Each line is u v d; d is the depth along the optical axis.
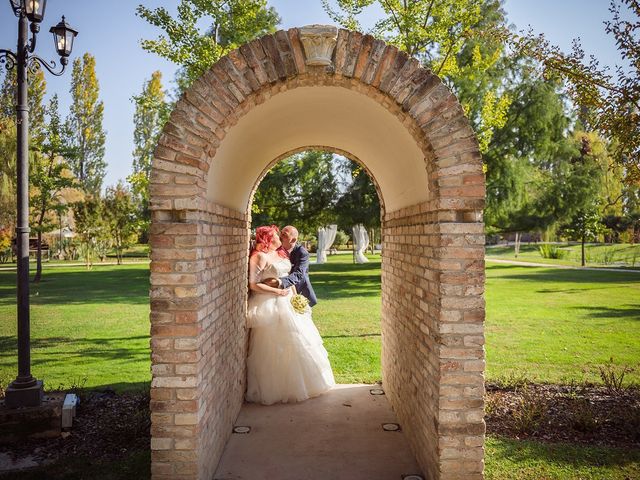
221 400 4.25
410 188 4.46
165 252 3.23
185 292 3.23
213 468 3.88
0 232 30.34
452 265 3.31
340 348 8.44
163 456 3.24
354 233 33.06
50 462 4.14
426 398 3.78
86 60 51.09
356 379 6.70
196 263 3.24
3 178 22.84
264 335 5.80
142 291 17.64
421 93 3.32
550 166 24.36
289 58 3.36
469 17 8.37
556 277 21.78
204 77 3.29
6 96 24.03
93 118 51.50
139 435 4.64
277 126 4.83
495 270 26.86
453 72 9.03
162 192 3.22
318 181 22.02
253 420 5.19
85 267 31.39
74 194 35.69
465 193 3.29
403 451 4.40
